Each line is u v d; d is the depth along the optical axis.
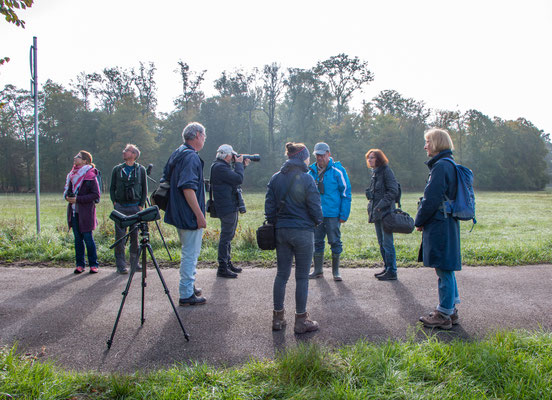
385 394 2.63
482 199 42.97
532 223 16.48
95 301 4.84
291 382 2.73
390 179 5.91
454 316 4.06
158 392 2.63
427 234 3.97
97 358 3.30
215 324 4.09
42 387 2.65
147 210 3.79
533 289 5.32
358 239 10.85
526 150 81.75
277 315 3.91
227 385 2.72
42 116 63.16
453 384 2.74
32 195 48.97
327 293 5.21
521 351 3.17
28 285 5.55
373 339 3.69
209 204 6.04
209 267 6.72
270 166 65.88
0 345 3.54
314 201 3.80
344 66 64.62
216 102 65.56
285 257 3.92
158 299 4.95
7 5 3.64
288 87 65.56
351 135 66.44
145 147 59.62
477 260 7.07
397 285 5.60
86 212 6.20
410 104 69.75
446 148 3.99
